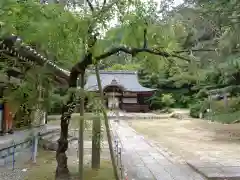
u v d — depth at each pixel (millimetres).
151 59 4691
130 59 4980
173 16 3986
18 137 8094
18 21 3068
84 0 3941
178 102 36719
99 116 4277
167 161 7570
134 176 5961
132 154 8531
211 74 11742
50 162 7059
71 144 9328
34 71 4133
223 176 5824
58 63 4578
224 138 12914
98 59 4297
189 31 4305
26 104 4227
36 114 5371
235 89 12898
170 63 4762
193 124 20703
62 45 3529
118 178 5266
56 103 4574
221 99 20125
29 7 3045
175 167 6867
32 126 6508
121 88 32719
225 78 12438
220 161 7469
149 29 3779
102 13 3855
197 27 4602
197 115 27078
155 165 7062
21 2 3023
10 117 8883
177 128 17859
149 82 38156
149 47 4145
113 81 31625
